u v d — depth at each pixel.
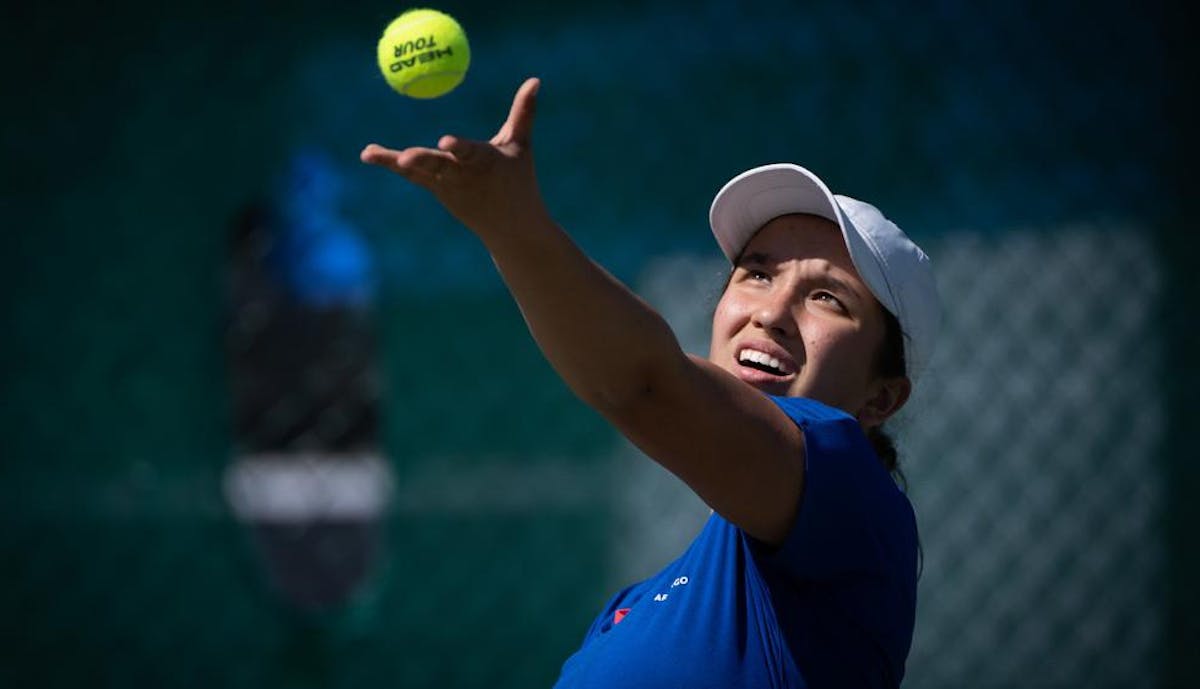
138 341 12.20
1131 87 12.15
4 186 12.27
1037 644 12.60
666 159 12.11
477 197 4.68
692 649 5.54
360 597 12.29
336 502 12.43
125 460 12.20
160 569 12.16
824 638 5.45
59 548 12.21
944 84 12.15
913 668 12.84
